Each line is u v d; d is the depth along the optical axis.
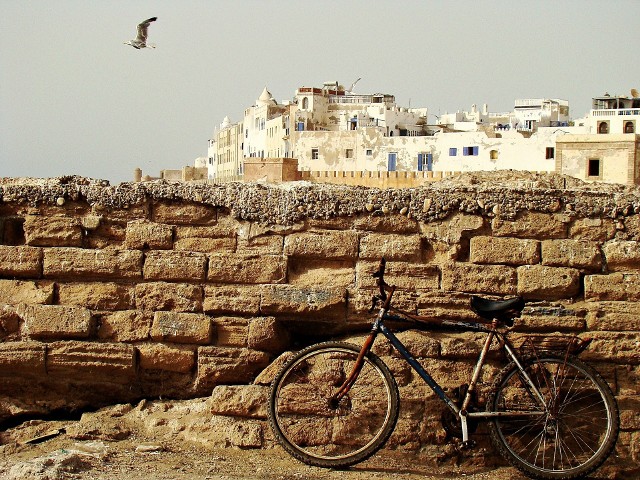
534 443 9.15
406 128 86.50
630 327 9.41
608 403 8.82
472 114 96.44
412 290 9.57
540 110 95.94
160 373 9.80
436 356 9.34
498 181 10.63
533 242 9.55
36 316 9.73
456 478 8.91
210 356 9.65
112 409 9.79
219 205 9.86
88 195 9.98
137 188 9.97
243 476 8.55
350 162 72.31
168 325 9.69
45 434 9.56
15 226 10.14
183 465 8.78
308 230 9.75
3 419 9.82
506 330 9.02
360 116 84.38
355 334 9.74
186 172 116.12
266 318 9.62
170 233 9.87
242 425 9.32
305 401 9.19
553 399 8.85
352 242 9.66
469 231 9.64
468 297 9.51
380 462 9.09
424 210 9.66
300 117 84.75
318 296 9.59
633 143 54.81
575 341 8.96
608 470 9.20
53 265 9.86
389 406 8.91
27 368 9.73
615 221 9.56
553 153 66.31
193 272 9.74
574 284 9.51
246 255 9.73
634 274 9.46
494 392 8.83
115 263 9.81
